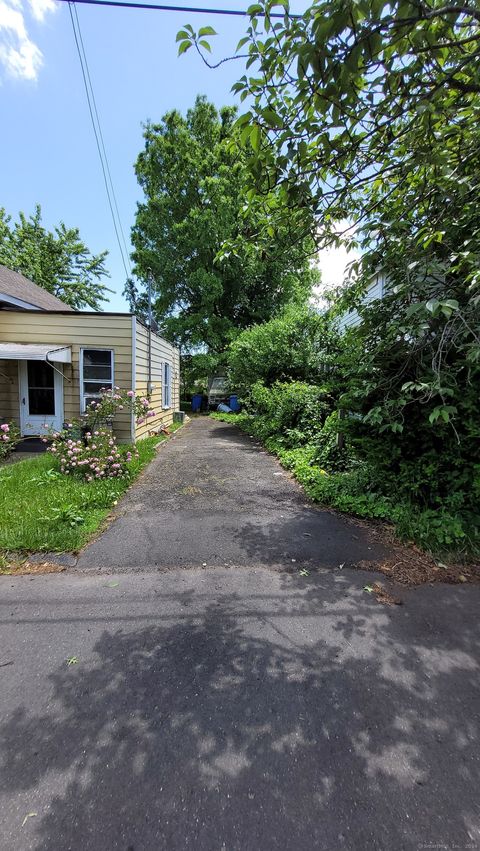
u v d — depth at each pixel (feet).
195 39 6.51
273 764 4.94
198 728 5.48
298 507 15.42
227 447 29.84
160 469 21.86
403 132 7.88
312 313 35.42
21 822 4.25
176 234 65.31
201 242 62.80
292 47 6.24
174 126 65.72
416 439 13.12
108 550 11.39
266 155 7.93
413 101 7.37
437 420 10.41
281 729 5.47
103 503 14.99
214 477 20.16
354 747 5.19
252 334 41.09
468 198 10.24
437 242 10.66
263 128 7.50
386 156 9.49
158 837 4.11
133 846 4.02
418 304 8.29
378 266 12.80
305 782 4.71
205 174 64.54
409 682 6.38
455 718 5.66
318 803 4.46
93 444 19.17
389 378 12.58
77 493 15.23
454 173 9.79
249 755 5.07
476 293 9.36
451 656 7.02
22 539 11.34
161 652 7.09
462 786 4.67
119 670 6.63
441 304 7.67
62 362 25.31
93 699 5.99
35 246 79.51
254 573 10.13
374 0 5.10
